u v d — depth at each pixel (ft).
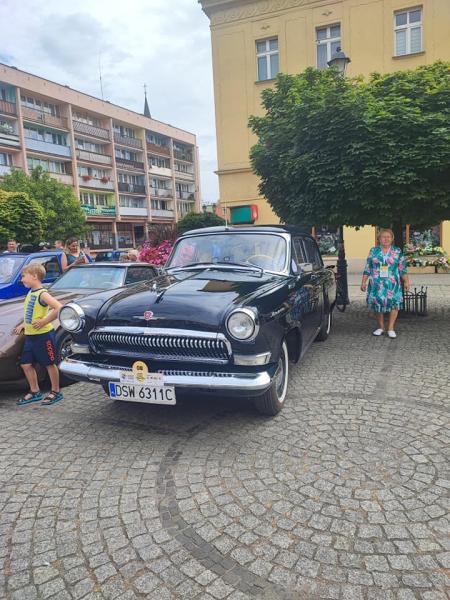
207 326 11.46
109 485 10.34
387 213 21.54
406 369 17.85
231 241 17.25
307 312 16.79
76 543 8.45
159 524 8.89
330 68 23.89
